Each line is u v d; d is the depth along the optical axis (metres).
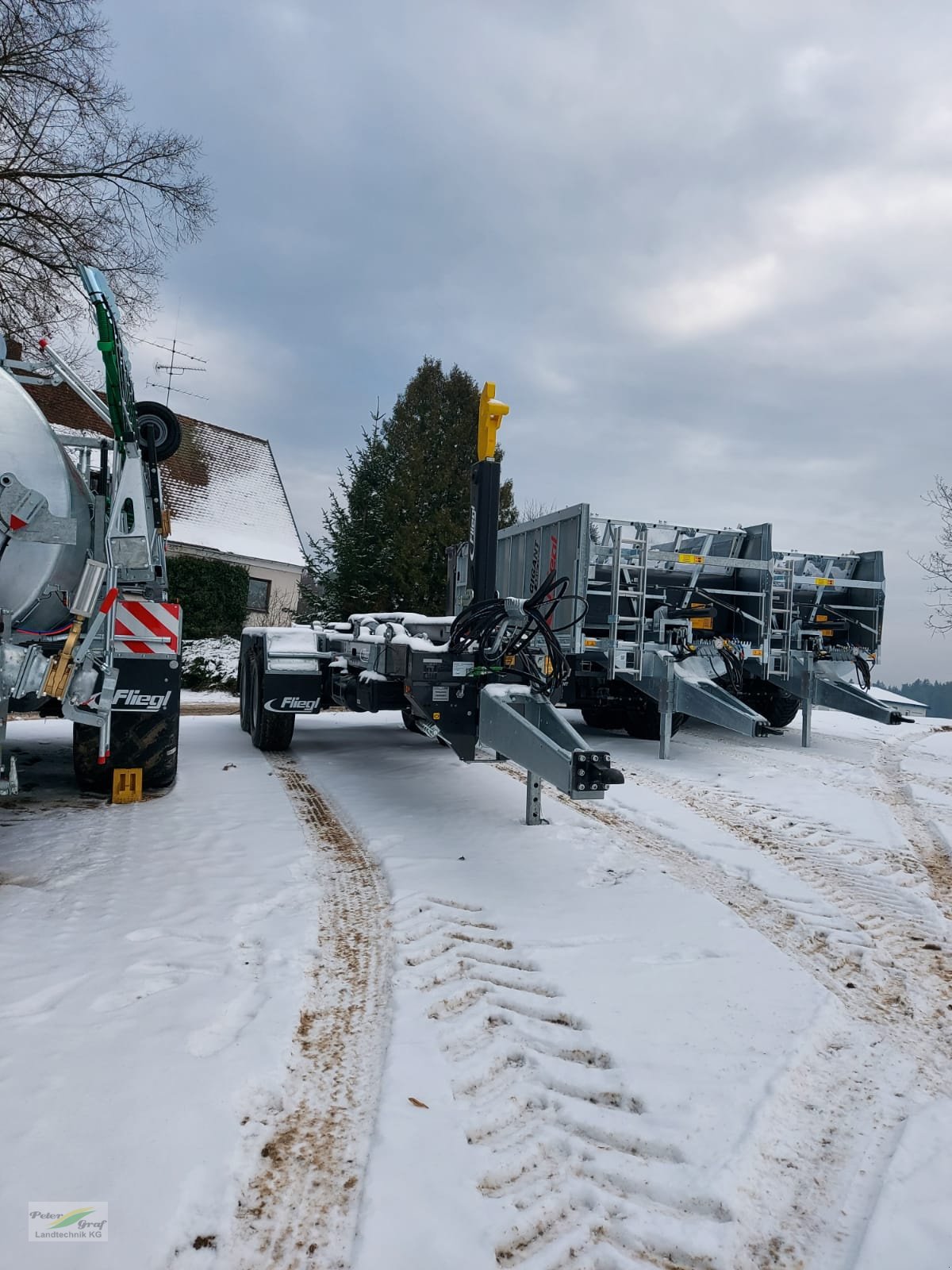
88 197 12.58
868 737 10.30
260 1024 2.46
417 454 20.11
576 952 3.11
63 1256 1.56
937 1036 2.59
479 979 2.88
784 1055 2.38
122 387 4.12
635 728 9.41
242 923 3.30
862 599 9.51
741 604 8.88
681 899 3.73
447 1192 1.79
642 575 7.68
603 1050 2.39
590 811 5.47
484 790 6.01
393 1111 2.06
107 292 4.00
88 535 3.97
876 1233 1.71
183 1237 1.64
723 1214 1.78
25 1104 2.01
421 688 5.01
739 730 6.84
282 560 24.02
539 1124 2.07
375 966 2.96
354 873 4.02
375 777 6.39
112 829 4.64
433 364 21.70
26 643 3.74
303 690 6.93
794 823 5.37
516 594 8.53
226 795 5.55
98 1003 2.57
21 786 5.72
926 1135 2.05
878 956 3.23
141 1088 2.09
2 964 2.84
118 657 5.24
